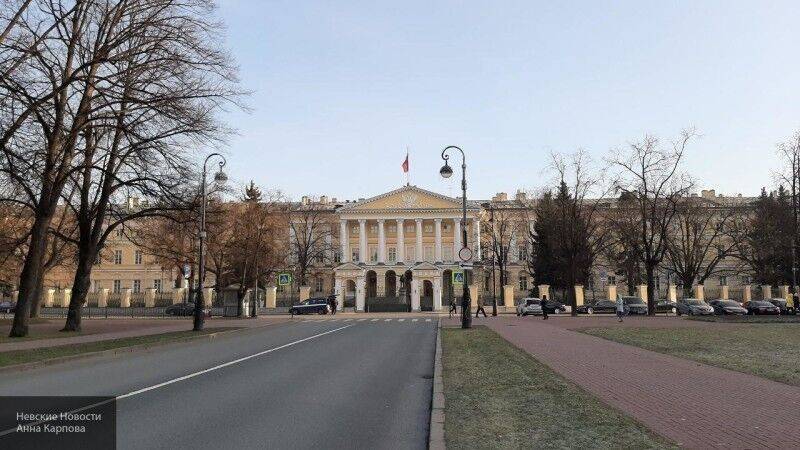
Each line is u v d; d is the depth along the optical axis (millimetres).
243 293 55125
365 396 11133
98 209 32000
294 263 85000
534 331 28078
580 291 66188
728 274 86312
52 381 13320
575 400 10008
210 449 7184
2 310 66750
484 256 88688
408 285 81562
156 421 8797
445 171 32156
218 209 38375
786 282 68000
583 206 67062
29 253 27188
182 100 25844
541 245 75938
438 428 7914
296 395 11203
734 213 71375
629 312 54406
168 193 29109
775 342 21016
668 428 7891
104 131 29984
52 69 26312
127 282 96875
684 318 38688
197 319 30922
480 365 15133
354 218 98250
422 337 26812
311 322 43062
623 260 73875
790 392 10758
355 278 73000
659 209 54812
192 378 13570
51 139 26156
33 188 28562
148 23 25656
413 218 97500
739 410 9102
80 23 27391
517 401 9961
